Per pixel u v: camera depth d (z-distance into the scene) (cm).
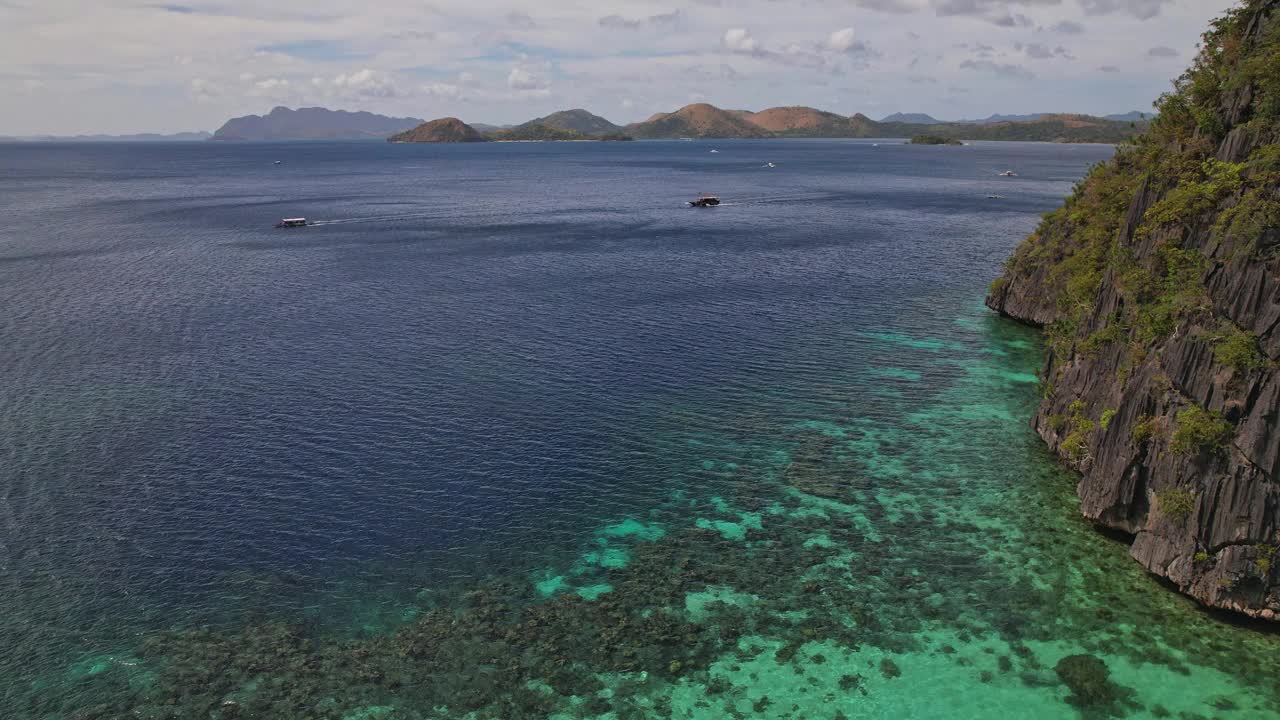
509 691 3084
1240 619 3347
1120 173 6831
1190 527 3441
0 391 5900
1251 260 3419
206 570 3816
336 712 2991
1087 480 4159
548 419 5462
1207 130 4241
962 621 3422
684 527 4181
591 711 2986
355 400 5772
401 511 4322
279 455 4919
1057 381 5131
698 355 6775
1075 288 5994
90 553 3934
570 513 4319
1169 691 2997
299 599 3619
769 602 3581
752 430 5309
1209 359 3453
